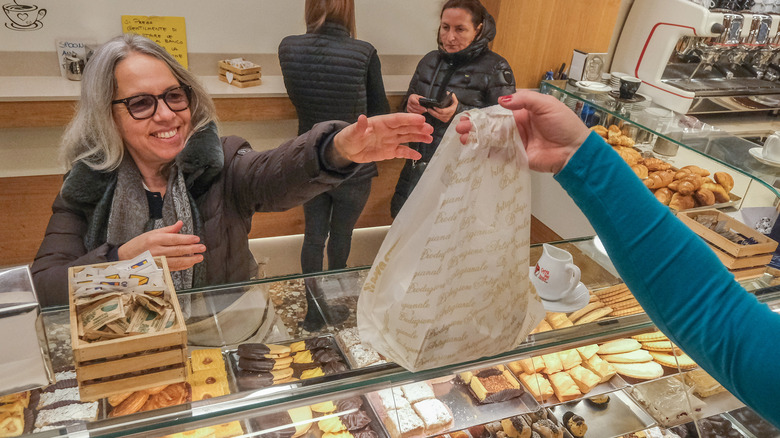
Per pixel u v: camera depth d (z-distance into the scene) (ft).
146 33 9.58
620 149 8.43
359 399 3.69
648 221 2.29
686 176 7.47
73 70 9.00
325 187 4.89
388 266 2.88
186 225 5.23
